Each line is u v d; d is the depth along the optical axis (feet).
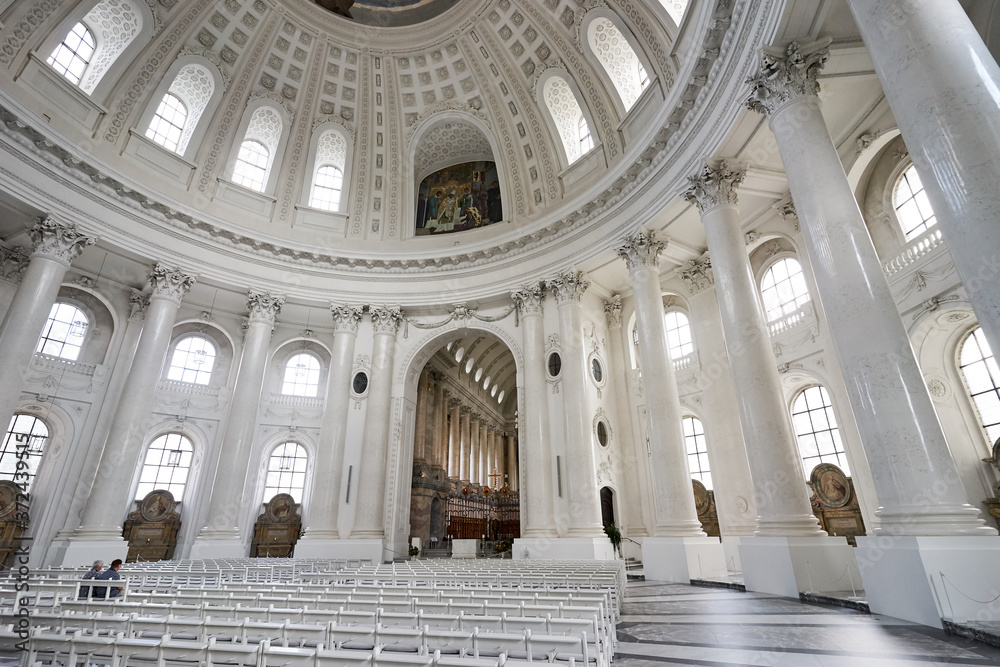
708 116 36.58
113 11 50.49
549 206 59.77
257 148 64.39
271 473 61.52
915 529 18.25
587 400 49.32
